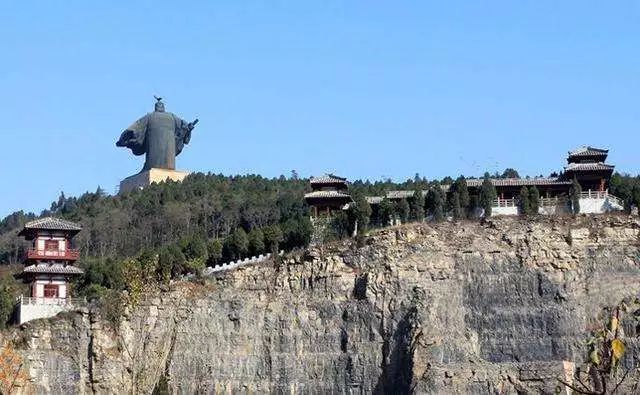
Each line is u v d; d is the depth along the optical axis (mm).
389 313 153750
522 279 155125
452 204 166000
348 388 150625
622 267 154625
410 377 146125
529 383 144375
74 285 163625
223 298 158000
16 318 152875
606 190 168750
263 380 153250
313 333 155125
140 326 153125
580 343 148625
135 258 173375
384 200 167875
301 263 160750
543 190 170750
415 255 158000
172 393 150625
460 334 151500
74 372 147250
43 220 159375
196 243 166750
